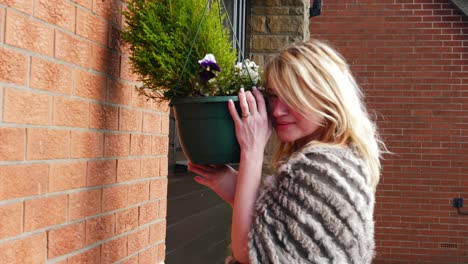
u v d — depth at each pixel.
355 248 1.32
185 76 1.60
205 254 4.20
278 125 1.55
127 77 1.96
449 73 7.41
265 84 1.56
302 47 1.51
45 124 1.45
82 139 1.65
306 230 1.29
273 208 1.34
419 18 7.46
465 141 7.39
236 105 1.54
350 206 1.33
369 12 7.54
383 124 7.52
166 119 2.37
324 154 1.39
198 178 1.79
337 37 7.60
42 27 1.43
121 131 1.92
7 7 1.29
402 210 7.48
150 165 2.20
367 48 7.55
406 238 7.47
